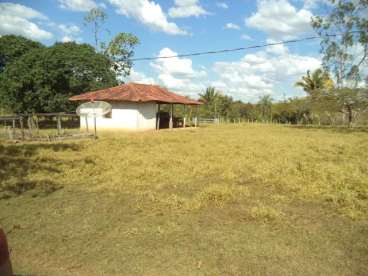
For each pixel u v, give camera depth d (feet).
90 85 101.81
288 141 63.77
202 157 43.14
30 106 93.09
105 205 24.44
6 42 105.81
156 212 22.70
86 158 42.22
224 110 176.96
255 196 26.68
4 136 65.41
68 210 23.35
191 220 21.24
